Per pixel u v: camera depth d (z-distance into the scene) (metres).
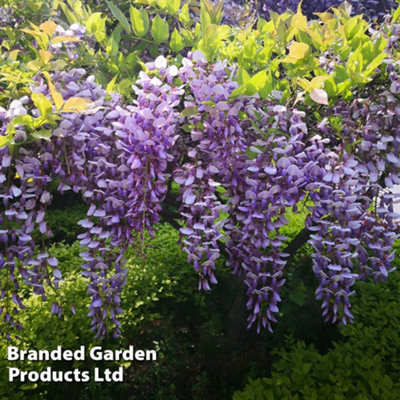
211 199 2.34
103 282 2.47
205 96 2.25
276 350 2.75
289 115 2.33
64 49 2.68
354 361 2.47
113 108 2.45
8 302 2.46
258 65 2.94
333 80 2.39
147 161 2.19
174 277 3.68
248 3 6.40
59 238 5.32
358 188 2.35
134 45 3.35
